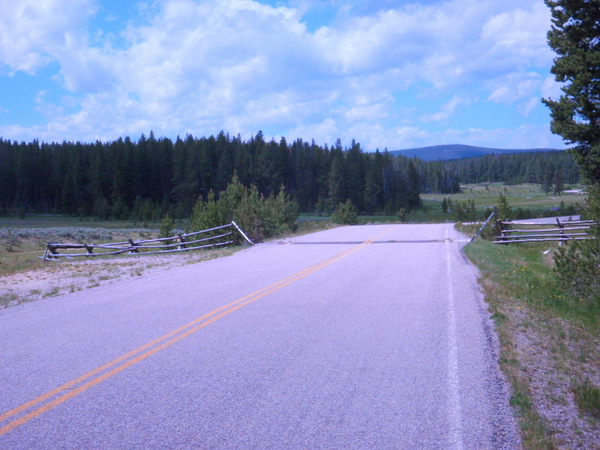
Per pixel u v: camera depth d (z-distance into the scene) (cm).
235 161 11319
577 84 2388
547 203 11875
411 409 459
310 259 1641
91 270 1570
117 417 452
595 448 392
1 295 1170
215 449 392
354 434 412
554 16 2623
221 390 512
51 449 396
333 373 557
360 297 983
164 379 548
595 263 995
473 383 520
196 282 1232
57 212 11769
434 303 913
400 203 11312
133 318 848
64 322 838
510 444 394
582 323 806
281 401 482
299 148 13350
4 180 11769
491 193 19800
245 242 2400
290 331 739
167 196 11788
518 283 1113
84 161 11638
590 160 2538
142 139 12331
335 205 11006
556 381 539
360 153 13175
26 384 541
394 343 668
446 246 1920
